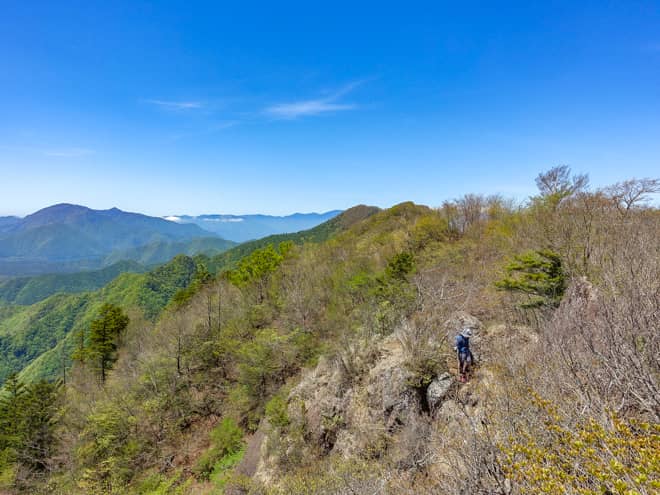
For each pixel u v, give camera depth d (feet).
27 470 74.64
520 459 12.63
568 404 13.83
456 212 98.32
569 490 9.29
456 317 37.42
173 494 56.59
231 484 48.32
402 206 162.09
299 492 32.91
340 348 49.83
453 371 31.12
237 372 82.23
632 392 12.19
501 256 61.36
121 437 69.10
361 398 39.29
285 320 87.92
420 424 29.55
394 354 38.81
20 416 81.71
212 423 75.05
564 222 42.34
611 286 22.70
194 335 93.50
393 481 26.13
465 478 15.34
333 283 91.86
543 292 39.91
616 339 15.28
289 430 45.57
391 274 69.56
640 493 7.77
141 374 85.05
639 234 33.47
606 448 9.45
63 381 119.75
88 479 63.05
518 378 18.76
